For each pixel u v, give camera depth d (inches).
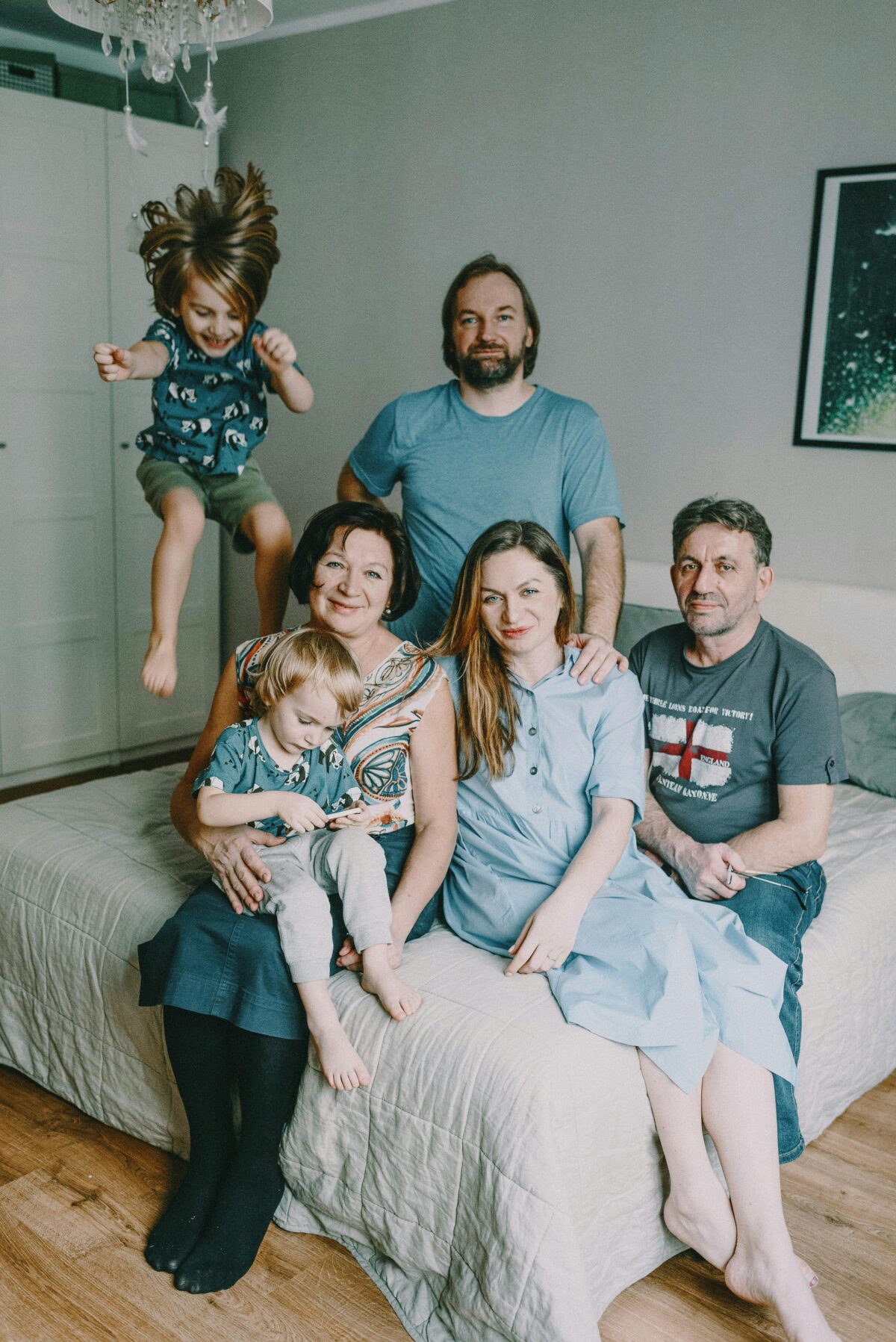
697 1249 64.2
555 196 133.3
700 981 66.1
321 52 151.8
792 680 76.8
